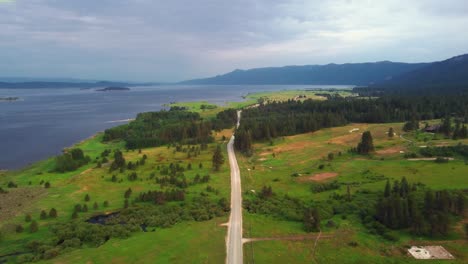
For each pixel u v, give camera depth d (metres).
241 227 78.88
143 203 98.69
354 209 87.69
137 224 82.88
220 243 70.50
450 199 79.19
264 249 67.62
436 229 71.44
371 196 95.50
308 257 64.44
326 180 115.31
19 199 104.31
